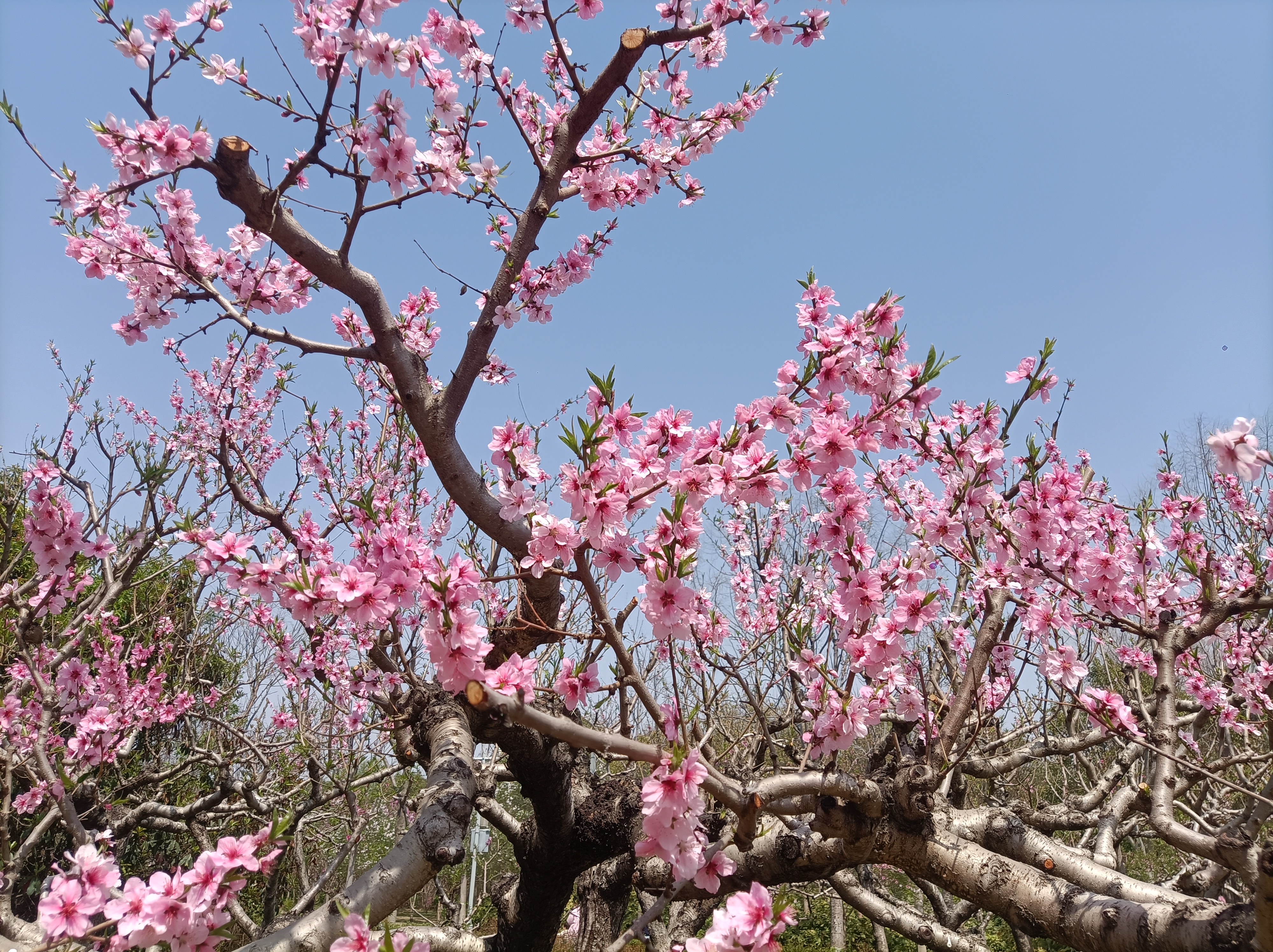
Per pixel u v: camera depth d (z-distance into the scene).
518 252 3.02
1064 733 5.62
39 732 3.09
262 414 6.37
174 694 5.52
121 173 2.47
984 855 2.53
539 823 3.69
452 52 3.21
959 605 4.18
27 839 2.67
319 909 2.30
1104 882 2.41
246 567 2.04
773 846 2.90
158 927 1.78
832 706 2.45
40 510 2.98
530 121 3.94
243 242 3.25
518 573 2.08
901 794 2.58
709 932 1.65
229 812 5.23
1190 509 3.61
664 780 1.74
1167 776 2.46
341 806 6.78
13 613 4.82
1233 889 4.32
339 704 4.84
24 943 2.52
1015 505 2.99
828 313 2.65
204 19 2.49
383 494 4.49
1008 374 3.09
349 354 2.83
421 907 8.56
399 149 2.61
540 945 4.18
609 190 3.90
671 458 2.25
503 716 1.54
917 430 3.14
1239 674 4.29
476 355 2.91
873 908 4.19
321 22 2.43
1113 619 2.97
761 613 4.82
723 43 4.06
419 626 3.70
